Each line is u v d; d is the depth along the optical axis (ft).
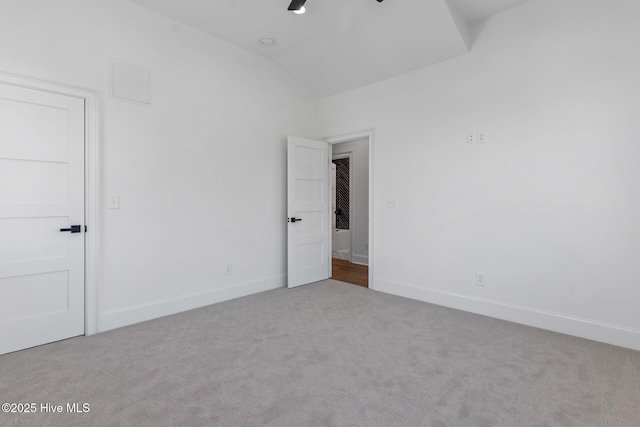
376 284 13.65
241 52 12.54
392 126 13.00
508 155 10.11
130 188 9.80
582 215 8.89
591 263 8.79
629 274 8.28
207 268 11.69
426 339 8.77
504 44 10.14
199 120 11.36
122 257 9.67
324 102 15.35
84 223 8.99
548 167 9.41
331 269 16.80
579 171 8.93
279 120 13.96
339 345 8.40
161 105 10.41
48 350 8.10
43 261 8.37
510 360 7.60
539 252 9.61
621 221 8.36
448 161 11.43
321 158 15.16
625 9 8.25
